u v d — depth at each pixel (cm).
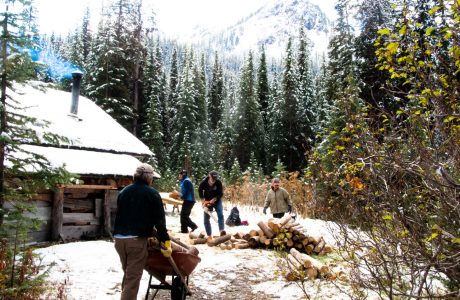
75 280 577
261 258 781
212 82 6044
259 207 1769
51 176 564
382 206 316
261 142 4322
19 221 546
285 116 3878
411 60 356
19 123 538
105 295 526
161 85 4756
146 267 464
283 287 596
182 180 1081
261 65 5288
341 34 2291
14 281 477
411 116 335
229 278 652
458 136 307
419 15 361
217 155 4312
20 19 514
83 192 996
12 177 561
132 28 3469
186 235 1015
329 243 832
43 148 955
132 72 3356
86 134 1141
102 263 682
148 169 453
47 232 890
